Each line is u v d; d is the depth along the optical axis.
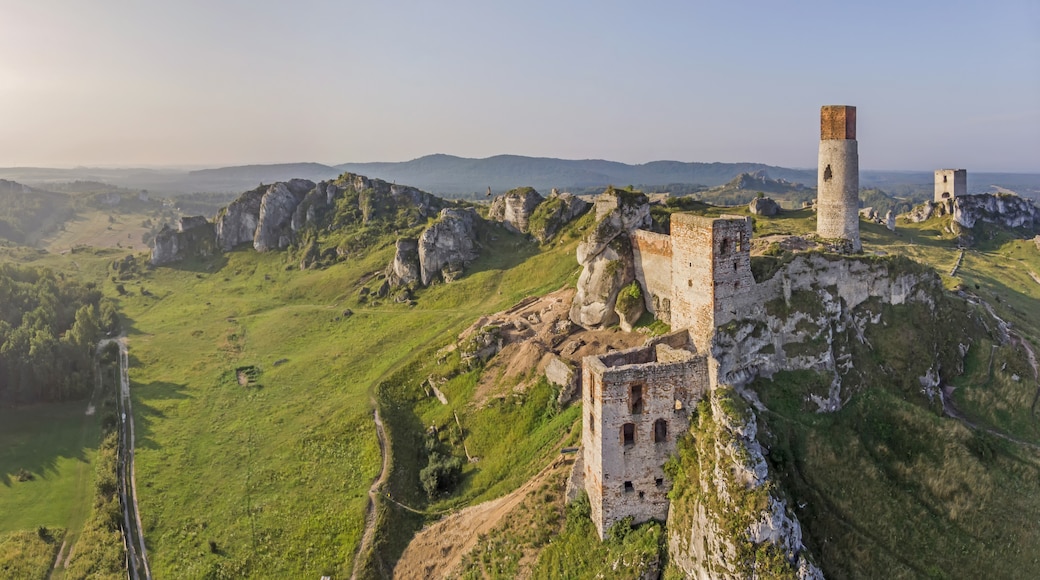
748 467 37.41
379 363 96.50
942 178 157.00
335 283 143.88
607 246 70.62
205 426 86.00
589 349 67.62
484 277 125.19
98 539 62.97
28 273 147.62
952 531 41.28
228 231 180.50
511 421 67.50
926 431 46.69
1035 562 40.72
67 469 79.00
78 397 99.06
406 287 131.62
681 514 40.72
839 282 53.56
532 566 45.16
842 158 63.09
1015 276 112.50
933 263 112.69
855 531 39.56
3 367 98.06
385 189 179.75
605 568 41.38
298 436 78.62
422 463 69.19
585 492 46.12
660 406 42.53
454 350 84.81
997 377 55.75
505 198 158.88
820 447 43.16
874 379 50.81
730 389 42.00
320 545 58.06
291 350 112.12
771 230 97.56
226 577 56.62
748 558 35.72
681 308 52.03
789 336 49.88
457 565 49.84
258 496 67.88
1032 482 45.62
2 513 70.44
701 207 115.38
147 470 75.69
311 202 180.25
